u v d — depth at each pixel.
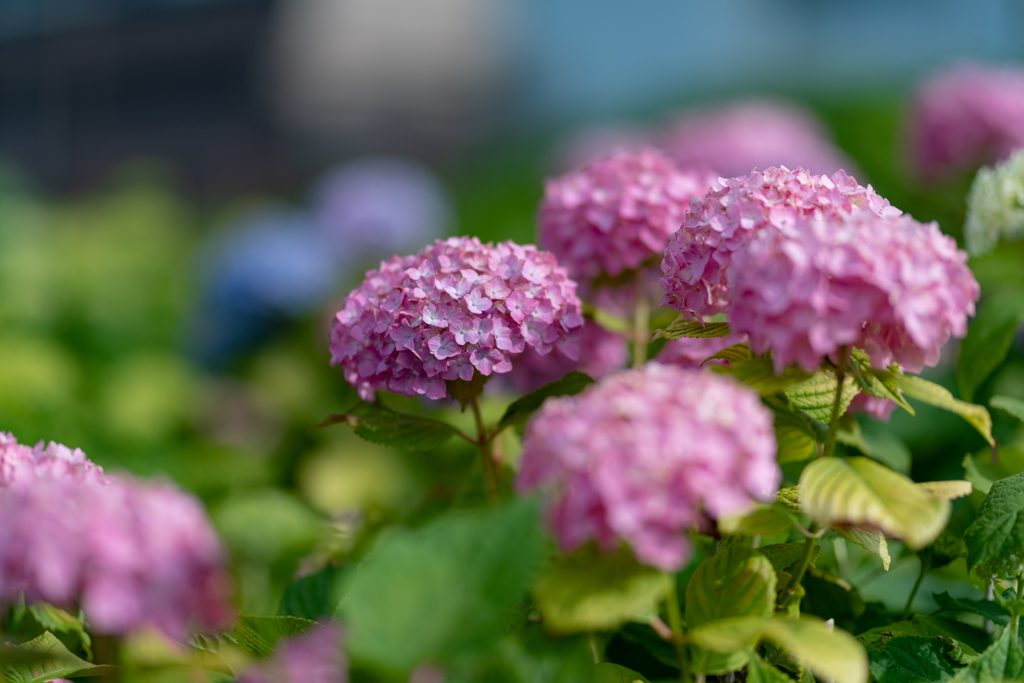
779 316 1.01
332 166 9.86
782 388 1.10
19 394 2.80
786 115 3.31
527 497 0.98
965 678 1.07
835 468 1.03
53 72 10.66
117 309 4.50
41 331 4.02
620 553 0.99
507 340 1.14
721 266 1.08
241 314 3.26
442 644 0.97
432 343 1.13
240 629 1.09
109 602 0.96
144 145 10.19
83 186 10.16
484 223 5.61
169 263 5.63
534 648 1.07
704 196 1.13
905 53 7.12
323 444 2.65
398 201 4.16
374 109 10.34
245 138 9.91
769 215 1.06
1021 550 1.08
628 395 0.97
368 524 1.39
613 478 0.95
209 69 10.27
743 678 1.12
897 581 1.37
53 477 1.04
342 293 3.46
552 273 1.18
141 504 0.99
